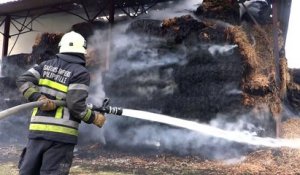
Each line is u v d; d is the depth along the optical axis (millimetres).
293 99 7742
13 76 9445
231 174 4930
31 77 2754
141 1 9727
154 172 5078
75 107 2588
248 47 6121
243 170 5113
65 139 2641
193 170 5215
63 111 2660
